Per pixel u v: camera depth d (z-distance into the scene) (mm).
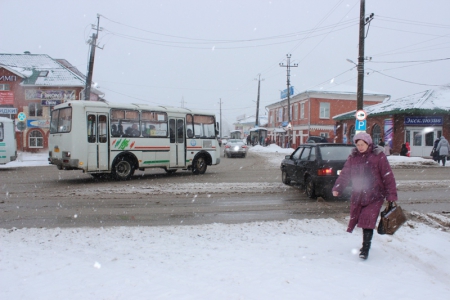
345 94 48219
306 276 4172
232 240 5840
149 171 18922
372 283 3992
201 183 13633
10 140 20266
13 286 3896
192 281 4004
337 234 6277
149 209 8828
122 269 4398
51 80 40969
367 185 4828
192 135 16688
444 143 23188
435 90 32406
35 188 12258
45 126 41000
